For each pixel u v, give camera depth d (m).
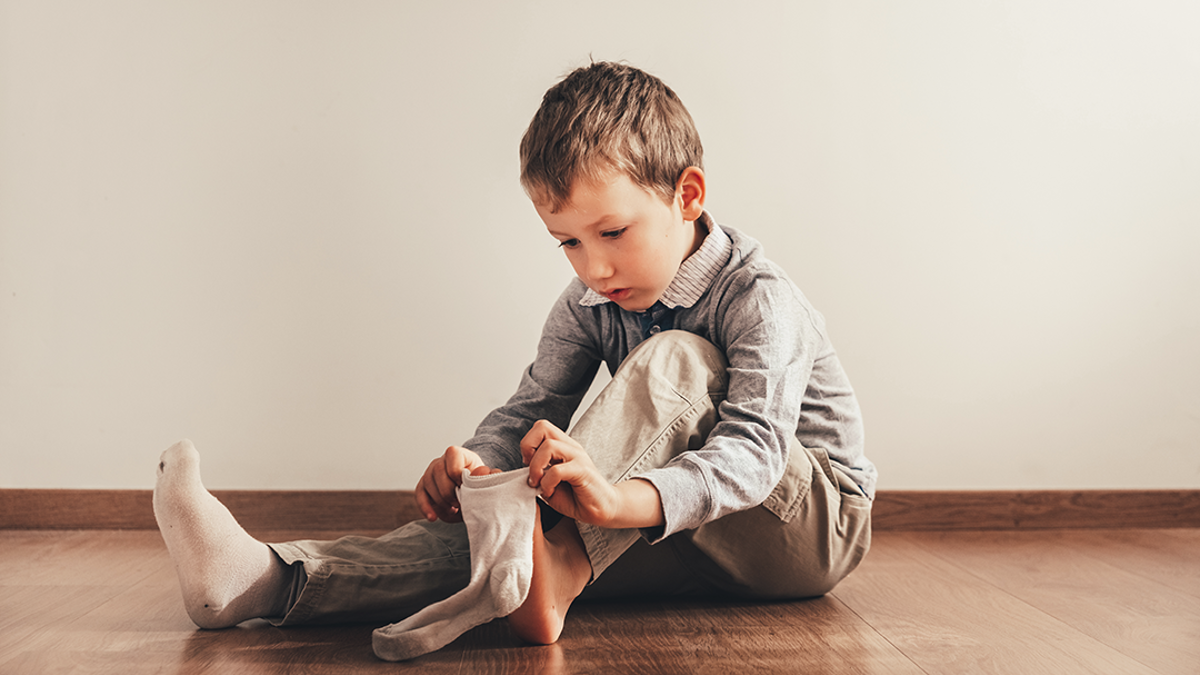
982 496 1.61
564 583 0.75
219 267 1.57
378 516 1.57
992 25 1.65
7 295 1.55
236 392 1.57
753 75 1.62
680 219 0.88
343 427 1.58
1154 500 1.65
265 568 0.79
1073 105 1.66
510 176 1.60
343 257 1.58
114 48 1.57
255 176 1.58
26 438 1.55
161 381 1.56
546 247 1.61
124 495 1.54
